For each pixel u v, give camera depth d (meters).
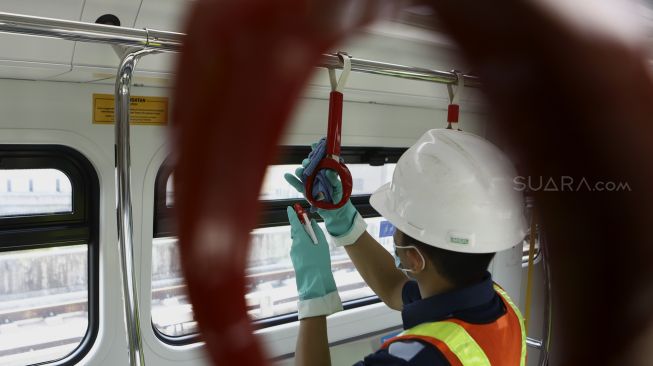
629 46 0.19
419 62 1.61
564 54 0.19
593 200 0.20
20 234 1.70
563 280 0.22
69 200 1.78
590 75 0.19
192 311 0.14
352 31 0.15
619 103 0.19
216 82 0.13
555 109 0.19
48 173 1.72
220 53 0.13
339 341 2.71
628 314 0.21
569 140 0.19
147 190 1.82
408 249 1.07
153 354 2.00
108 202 1.79
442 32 0.19
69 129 1.66
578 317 0.22
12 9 1.13
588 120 0.19
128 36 0.88
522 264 3.36
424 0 0.18
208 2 0.13
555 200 0.21
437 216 0.99
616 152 0.19
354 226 1.59
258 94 0.13
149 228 1.87
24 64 1.36
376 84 2.02
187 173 0.13
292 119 0.13
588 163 0.20
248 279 0.14
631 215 0.21
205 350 0.14
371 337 2.84
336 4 0.14
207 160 0.13
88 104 1.68
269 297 2.42
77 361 1.89
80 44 1.31
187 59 0.13
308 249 1.41
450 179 0.99
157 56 1.39
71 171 1.75
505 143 0.21
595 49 0.19
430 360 0.87
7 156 1.63
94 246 1.85
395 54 1.51
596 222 0.21
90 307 1.91
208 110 0.13
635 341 0.21
